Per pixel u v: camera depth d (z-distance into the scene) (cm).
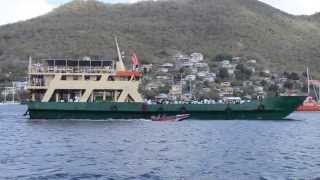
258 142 7750
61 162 5434
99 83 11881
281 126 11194
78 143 7412
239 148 6888
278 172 4828
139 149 6675
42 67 12019
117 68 12044
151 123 11225
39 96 12075
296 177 4556
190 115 11988
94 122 11256
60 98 11950
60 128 9944
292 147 7144
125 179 4419
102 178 4466
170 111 11869
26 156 5972
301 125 11906
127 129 9725
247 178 4491
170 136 8506
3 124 11831
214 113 12050
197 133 9094
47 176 4553
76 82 11875
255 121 12100
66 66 11944
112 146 7019
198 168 5022
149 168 5006
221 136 8594
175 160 5600
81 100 11844
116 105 11700
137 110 11738
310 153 6419
